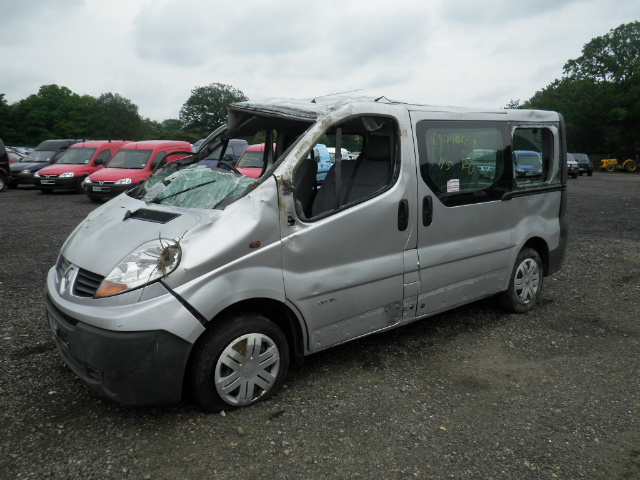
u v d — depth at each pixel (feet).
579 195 59.16
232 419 10.50
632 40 191.11
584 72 202.80
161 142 54.03
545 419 10.65
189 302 9.66
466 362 13.44
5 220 36.76
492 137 15.20
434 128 13.55
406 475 8.84
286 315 11.38
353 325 12.35
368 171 13.08
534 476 8.84
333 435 10.00
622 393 11.76
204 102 296.51
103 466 9.00
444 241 13.96
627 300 18.60
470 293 15.07
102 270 10.05
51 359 13.12
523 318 16.76
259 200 10.55
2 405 10.91
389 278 12.75
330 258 11.57
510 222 15.93
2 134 267.18
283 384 12.07
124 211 12.14
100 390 9.86
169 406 10.96
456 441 9.86
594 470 9.02
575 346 14.51
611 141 178.19
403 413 10.84
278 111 12.20
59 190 62.69
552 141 17.40
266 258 10.55
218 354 10.32
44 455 9.28
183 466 9.02
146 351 9.39
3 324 15.44
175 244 9.76
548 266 17.81
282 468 8.98
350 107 11.78
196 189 11.66
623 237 30.86
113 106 280.92
